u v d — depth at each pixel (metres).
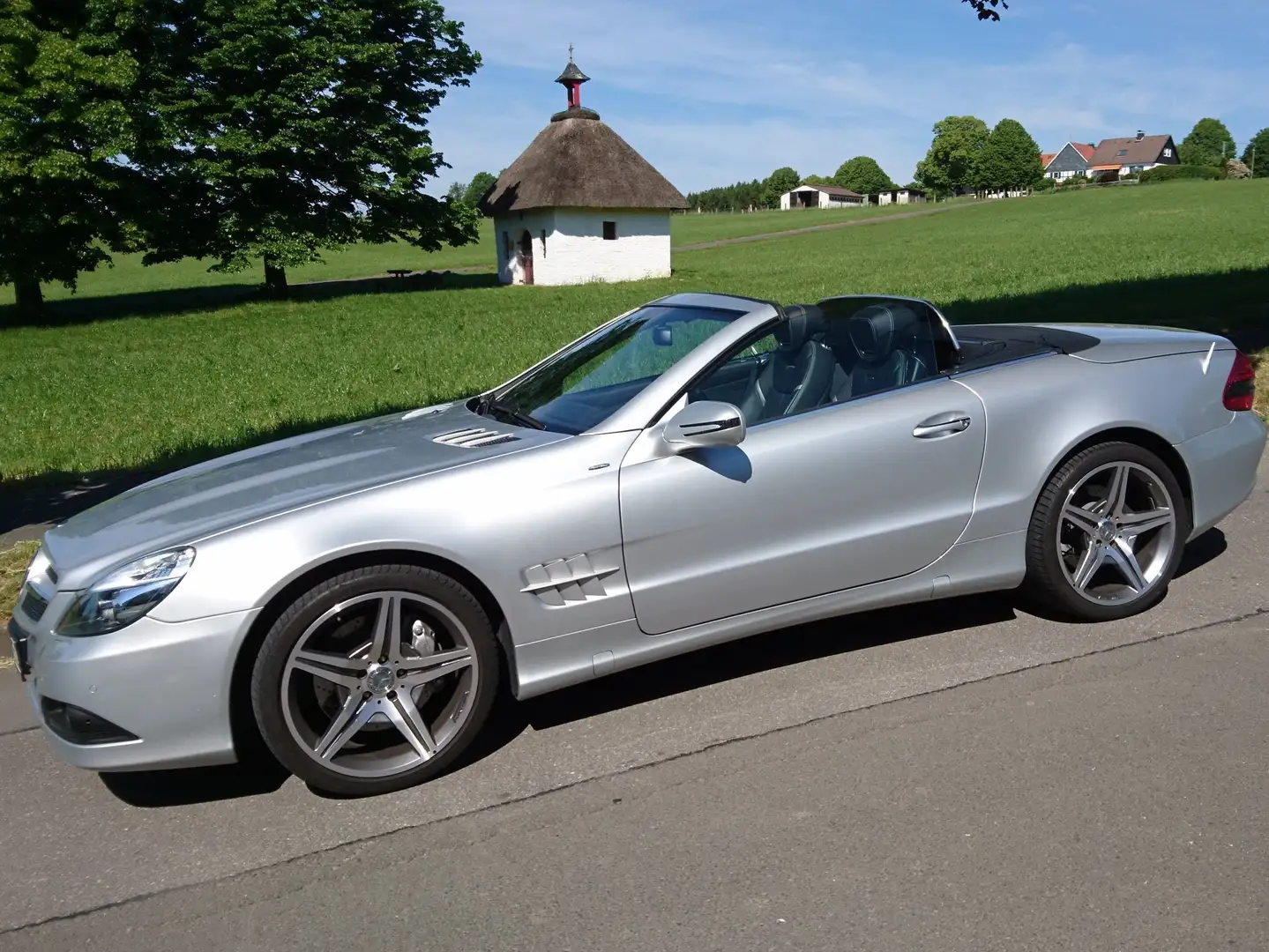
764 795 3.16
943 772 3.22
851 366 4.06
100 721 3.11
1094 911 2.53
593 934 2.55
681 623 3.71
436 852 2.98
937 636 4.28
